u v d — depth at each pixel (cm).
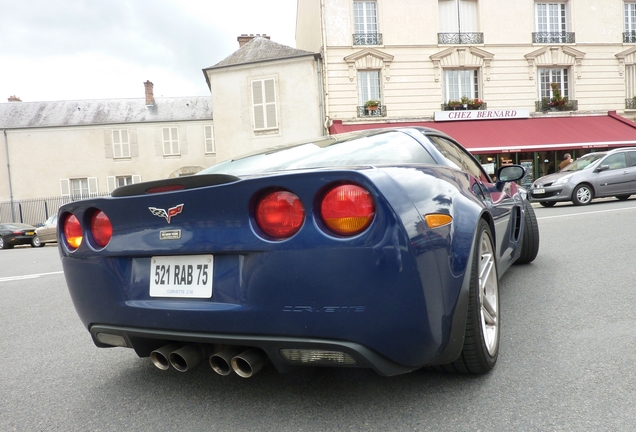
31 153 3023
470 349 210
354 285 172
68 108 3253
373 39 1844
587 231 689
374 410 199
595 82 1988
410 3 1858
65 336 351
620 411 189
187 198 194
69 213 232
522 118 1930
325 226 176
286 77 1875
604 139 1830
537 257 523
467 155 335
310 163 241
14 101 3394
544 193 1280
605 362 236
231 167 269
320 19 1838
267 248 181
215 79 1942
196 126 3106
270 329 183
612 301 338
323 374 240
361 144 256
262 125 1903
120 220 214
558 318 309
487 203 280
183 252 197
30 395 241
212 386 235
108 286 218
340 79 1834
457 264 194
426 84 1875
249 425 193
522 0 1923
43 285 596
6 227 2048
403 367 184
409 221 176
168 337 204
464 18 1905
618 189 1258
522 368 234
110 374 264
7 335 365
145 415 209
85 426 203
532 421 184
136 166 3059
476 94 1939
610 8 1989
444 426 184
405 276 171
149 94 3256
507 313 327
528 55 1922
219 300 192
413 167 207
